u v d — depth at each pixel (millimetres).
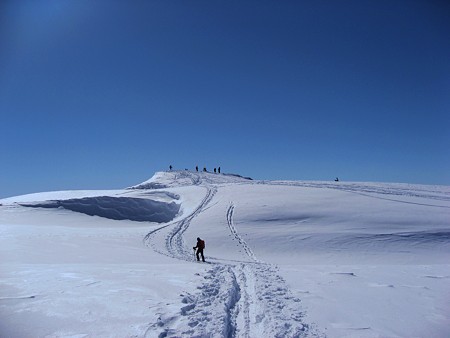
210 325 7137
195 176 66875
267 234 28391
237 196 41188
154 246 25766
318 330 7344
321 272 14523
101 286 10000
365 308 8930
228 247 26078
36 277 11078
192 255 23516
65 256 18891
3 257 17359
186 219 33594
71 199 45188
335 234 27766
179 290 9922
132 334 6414
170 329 6809
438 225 29203
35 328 6613
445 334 7320
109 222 42500
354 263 22641
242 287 11391
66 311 7609
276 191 42969
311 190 42938
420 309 8945
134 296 8992
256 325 7723
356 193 40719
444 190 44719
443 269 16125
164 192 50969
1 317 7145
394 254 24469
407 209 33562
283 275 13578
